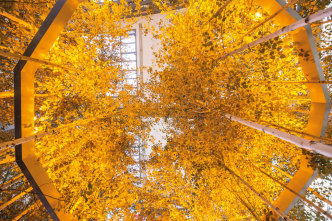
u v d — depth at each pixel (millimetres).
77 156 11977
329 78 9789
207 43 6891
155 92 13766
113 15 12953
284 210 6773
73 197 9984
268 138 11195
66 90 11891
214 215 11828
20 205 9875
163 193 12508
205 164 11078
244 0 8492
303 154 6719
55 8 4984
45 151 10648
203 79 10375
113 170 12359
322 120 5828
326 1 7578
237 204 11328
